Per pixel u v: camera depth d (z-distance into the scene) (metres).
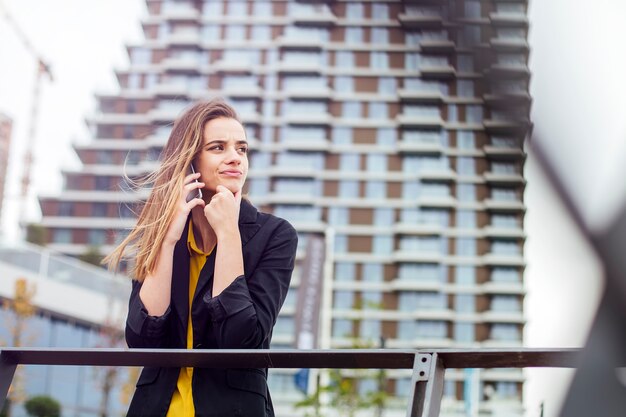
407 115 114.88
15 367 2.57
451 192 113.31
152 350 2.40
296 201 111.06
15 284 36.69
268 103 114.62
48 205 108.69
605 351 1.43
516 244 112.50
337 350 2.24
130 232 3.00
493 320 109.62
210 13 117.38
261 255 2.97
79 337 44.34
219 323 2.76
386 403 30.80
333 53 116.50
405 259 110.44
